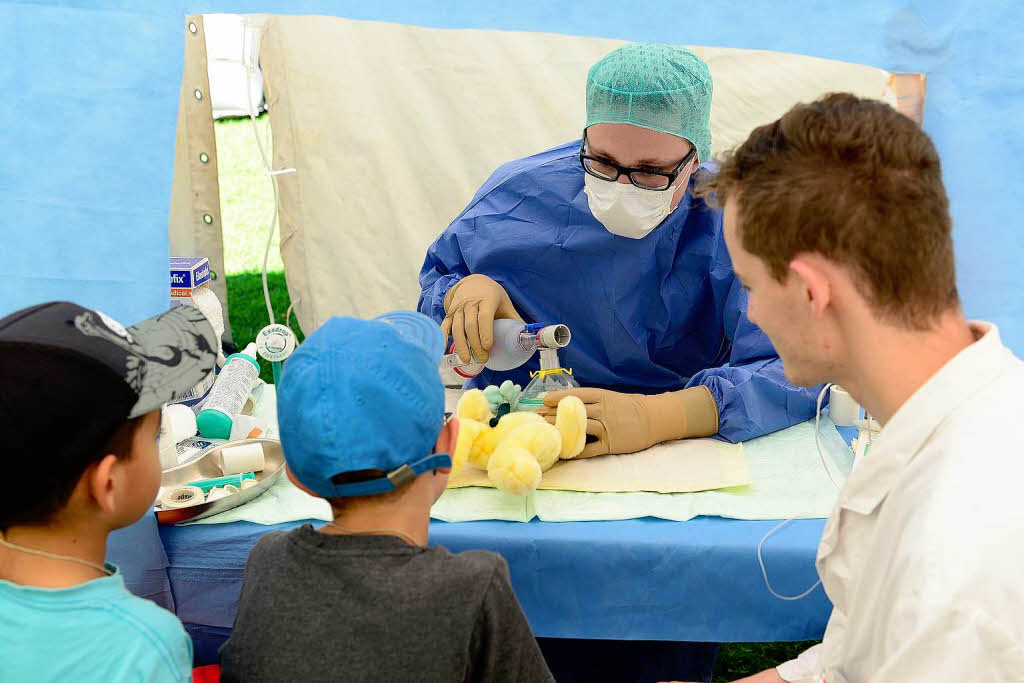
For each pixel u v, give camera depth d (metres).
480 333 1.72
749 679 1.18
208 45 2.78
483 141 2.99
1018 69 1.71
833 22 1.62
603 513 1.43
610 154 1.62
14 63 1.44
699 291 1.90
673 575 1.37
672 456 1.60
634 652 1.89
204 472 1.55
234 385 1.79
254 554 0.97
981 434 0.73
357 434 0.89
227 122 6.48
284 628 0.89
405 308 3.19
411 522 0.96
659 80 1.52
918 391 0.78
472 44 2.89
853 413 1.70
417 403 0.92
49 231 1.47
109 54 1.46
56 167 1.46
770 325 0.85
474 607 0.90
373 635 0.87
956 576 0.67
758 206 0.78
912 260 0.73
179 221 3.01
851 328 0.79
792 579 1.36
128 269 1.49
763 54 2.72
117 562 1.35
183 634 0.85
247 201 5.45
